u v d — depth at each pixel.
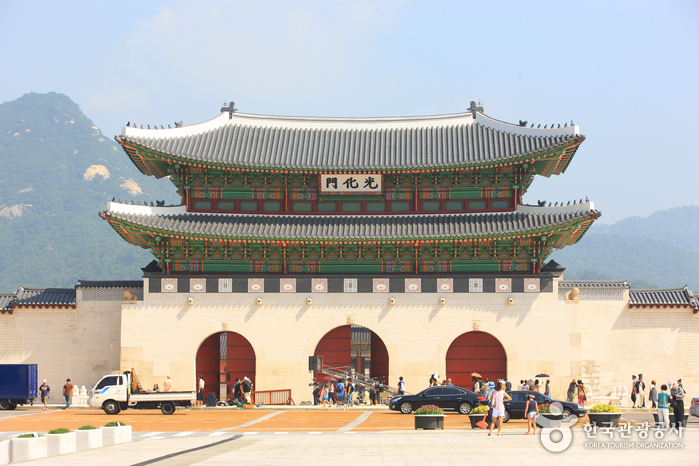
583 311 61.47
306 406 53.81
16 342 60.94
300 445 31.25
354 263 58.59
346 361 58.84
